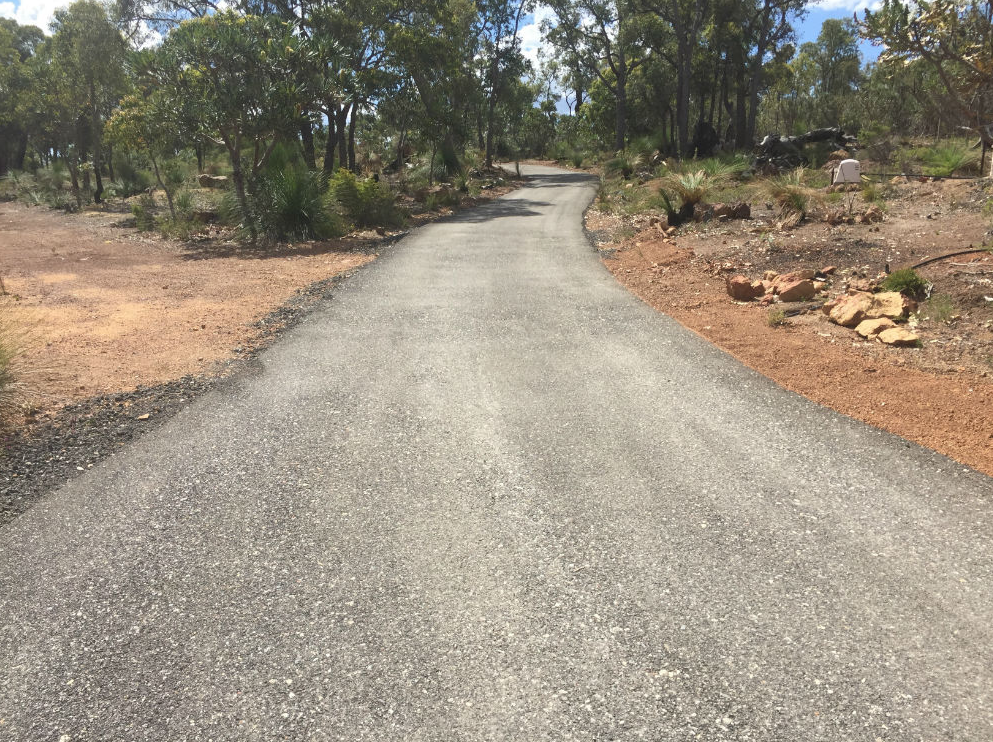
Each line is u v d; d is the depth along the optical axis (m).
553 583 2.53
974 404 4.13
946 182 13.08
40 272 10.88
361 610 2.40
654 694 1.97
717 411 4.23
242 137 15.84
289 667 2.12
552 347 5.82
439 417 4.25
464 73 35.72
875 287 6.87
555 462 3.56
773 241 9.48
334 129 26.30
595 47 41.16
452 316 7.10
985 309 5.88
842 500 3.09
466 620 2.33
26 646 2.27
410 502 3.18
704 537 2.81
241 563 2.72
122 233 18.02
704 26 39.59
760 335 5.95
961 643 2.16
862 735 1.81
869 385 4.58
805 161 23.30
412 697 1.98
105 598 2.52
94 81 27.83
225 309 7.69
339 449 3.80
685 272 9.04
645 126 48.00
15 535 2.99
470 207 22.45
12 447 3.94
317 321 7.00
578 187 28.95
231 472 3.55
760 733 1.82
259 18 16.52
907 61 6.11
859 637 2.20
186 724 1.91
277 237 14.63
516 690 2.00
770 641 2.19
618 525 2.92
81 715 1.95
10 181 38.22
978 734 1.81
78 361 5.62
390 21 26.67
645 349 5.68
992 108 6.08
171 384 5.04
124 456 3.79
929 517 2.93
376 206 17.03
